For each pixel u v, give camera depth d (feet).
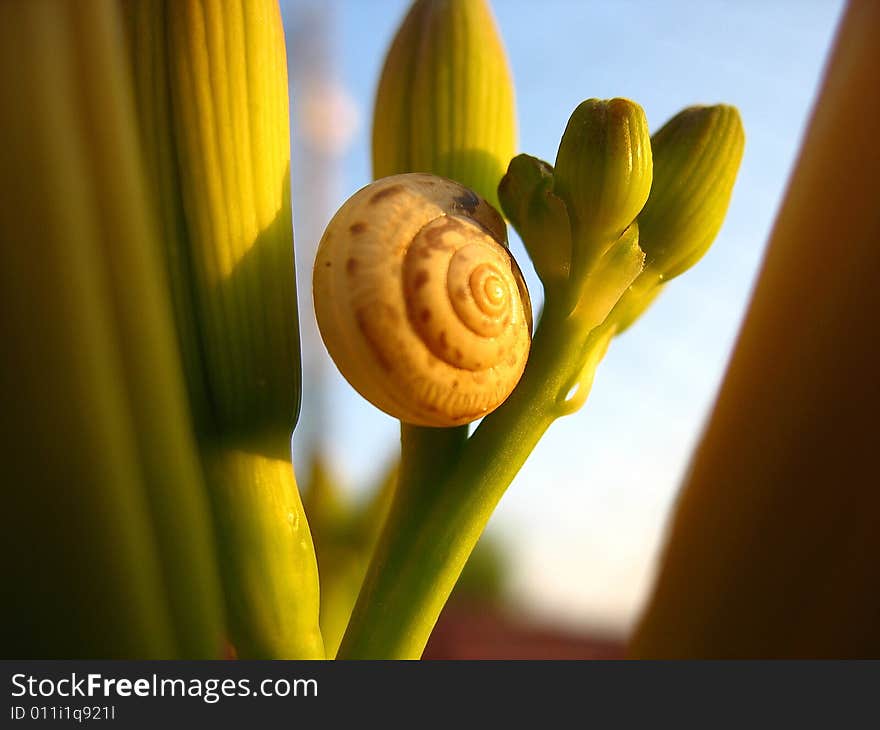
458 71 0.27
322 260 0.25
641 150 0.24
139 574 0.21
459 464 0.25
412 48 0.28
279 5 0.25
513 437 0.25
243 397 0.24
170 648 0.22
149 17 0.23
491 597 1.02
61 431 0.21
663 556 0.27
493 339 0.24
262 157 0.24
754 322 0.27
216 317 0.24
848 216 0.26
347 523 0.32
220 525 0.24
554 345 0.25
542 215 0.25
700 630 0.26
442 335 0.24
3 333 0.20
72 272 0.21
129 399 0.21
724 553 0.26
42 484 0.21
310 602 0.25
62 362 0.21
